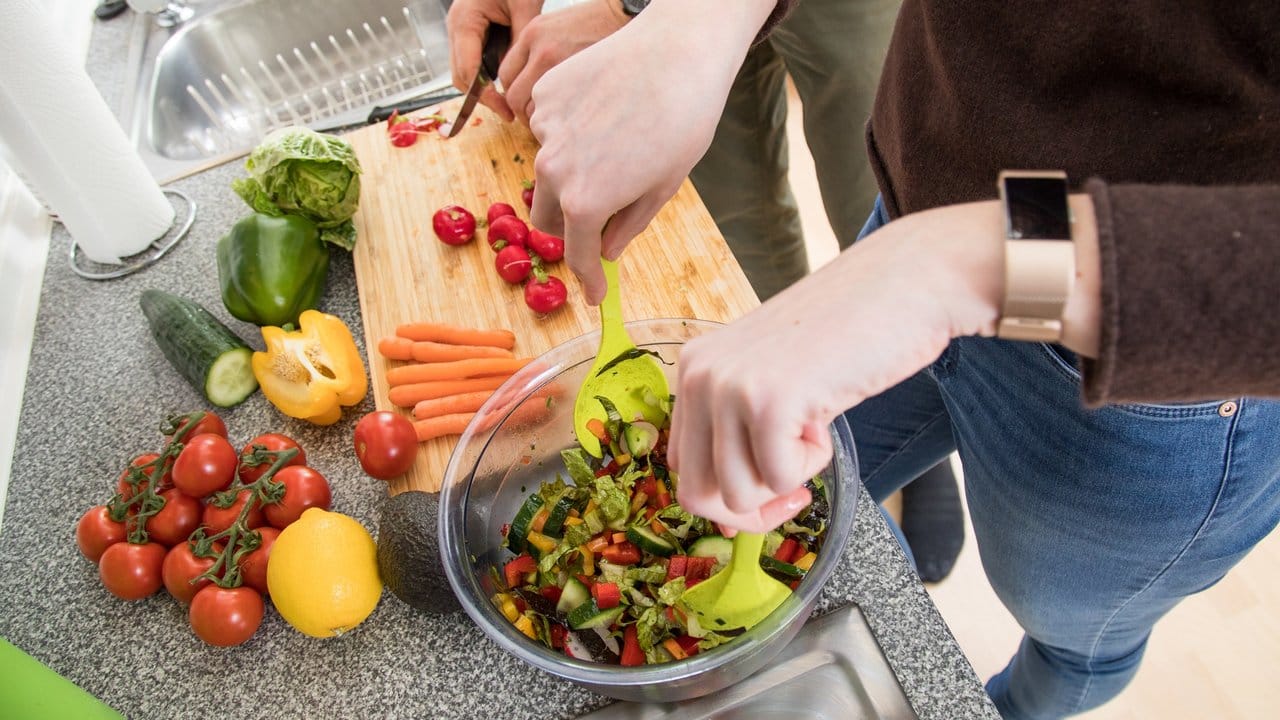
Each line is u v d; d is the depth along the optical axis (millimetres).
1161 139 569
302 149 1126
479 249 1198
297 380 993
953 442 1157
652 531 755
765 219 1688
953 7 653
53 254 1279
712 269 1102
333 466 979
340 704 777
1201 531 746
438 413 996
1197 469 691
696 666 628
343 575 771
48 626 871
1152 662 1512
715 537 737
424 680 780
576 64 656
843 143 1475
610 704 737
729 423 449
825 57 1348
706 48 633
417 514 787
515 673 772
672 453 518
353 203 1177
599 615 713
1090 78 589
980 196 697
